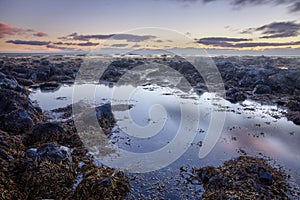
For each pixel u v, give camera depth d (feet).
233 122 84.38
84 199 38.04
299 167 52.01
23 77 167.22
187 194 41.55
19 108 71.20
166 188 43.29
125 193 41.22
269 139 68.85
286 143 65.98
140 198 40.14
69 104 105.70
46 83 156.66
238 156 57.21
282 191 41.37
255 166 46.80
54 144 48.91
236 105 110.42
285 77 143.33
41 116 80.84
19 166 41.81
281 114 95.50
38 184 38.55
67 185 41.52
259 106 109.29
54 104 105.81
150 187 43.47
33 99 115.55
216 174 45.60
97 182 41.68
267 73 158.20
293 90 134.31
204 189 43.27
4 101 78.18
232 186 41.65
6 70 172.35
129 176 47.01
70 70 202.08
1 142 51.55
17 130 62.03
